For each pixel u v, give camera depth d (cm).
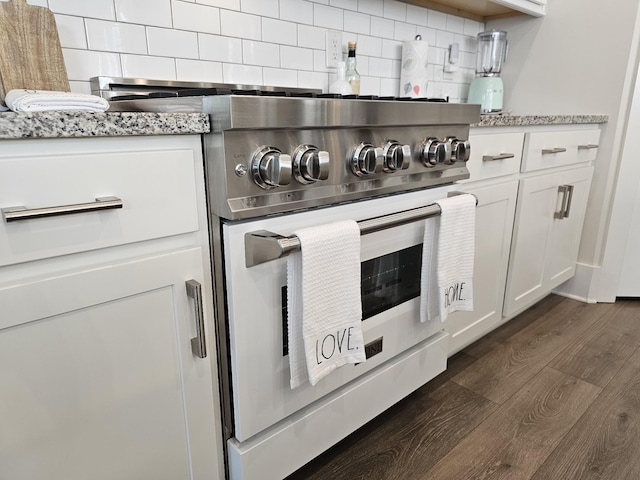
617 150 209
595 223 220
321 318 90
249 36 143
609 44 199
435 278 122
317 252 85
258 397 92
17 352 64
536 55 221
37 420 68
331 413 109
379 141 100
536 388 153
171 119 71
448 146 114
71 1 110
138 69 123
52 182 62
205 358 87
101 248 70
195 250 81
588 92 209
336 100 86
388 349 121
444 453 123
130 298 74
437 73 211
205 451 93
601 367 166
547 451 124
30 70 99
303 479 114
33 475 70
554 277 210
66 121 61
